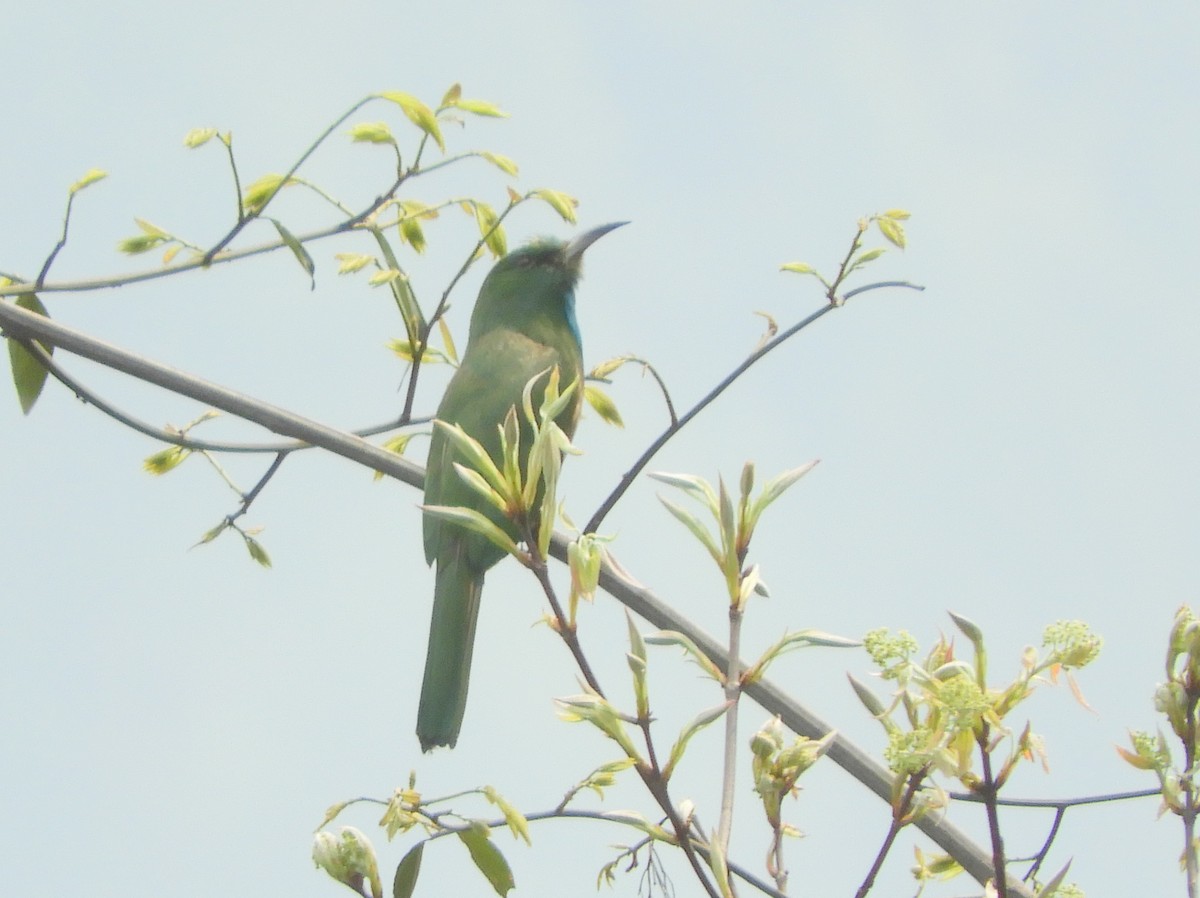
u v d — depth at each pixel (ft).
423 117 26.23
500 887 19.67
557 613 17.20
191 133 26.58
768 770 17.02
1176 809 17.67
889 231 27.99
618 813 16.93
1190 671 17.88
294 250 26.84
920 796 16.52
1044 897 17.19
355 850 18.34
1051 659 16.31
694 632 26.30
